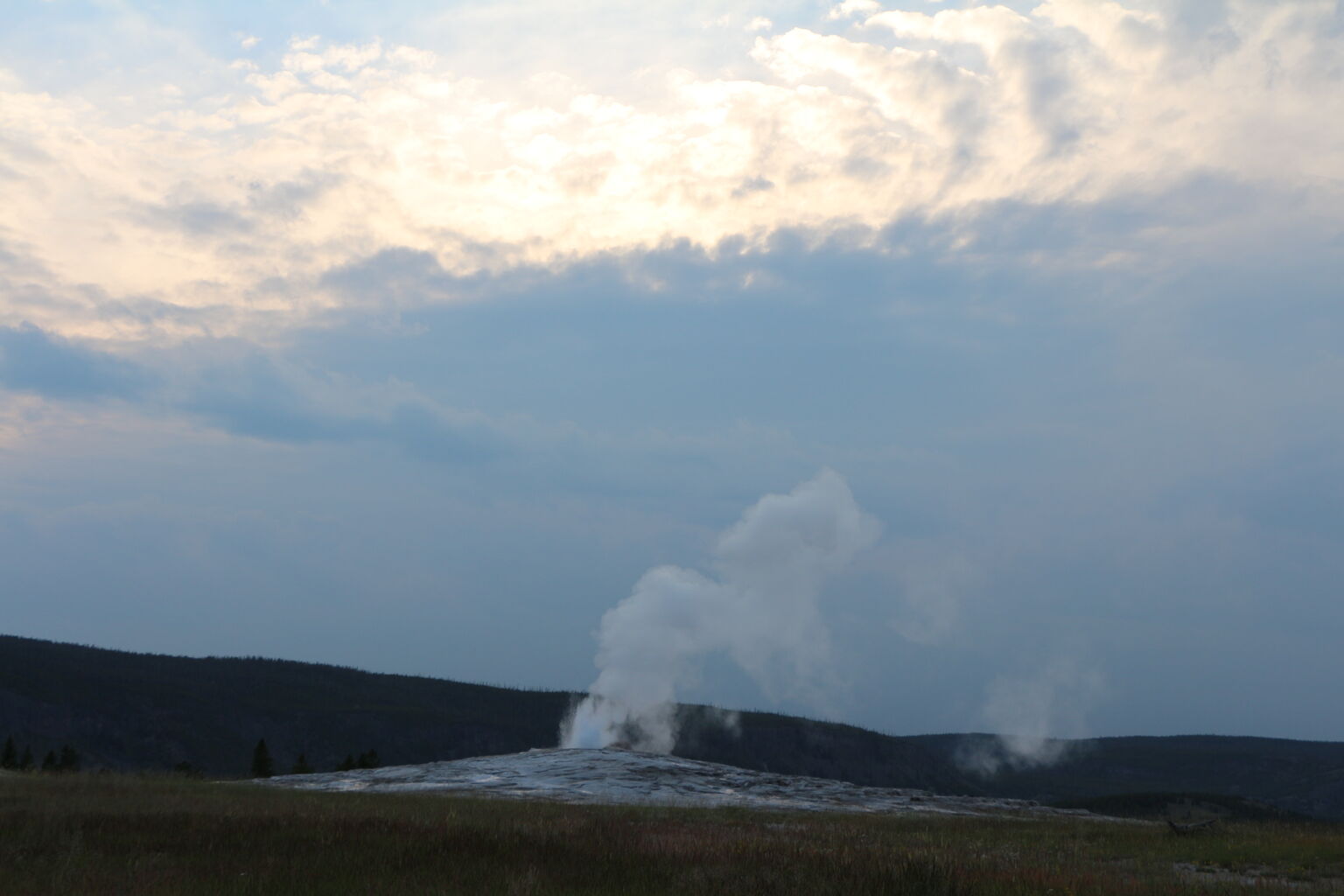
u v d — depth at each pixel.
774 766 162.25
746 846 22.55
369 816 27.02
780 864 20.12
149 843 21.28
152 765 142.75
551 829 25.16
